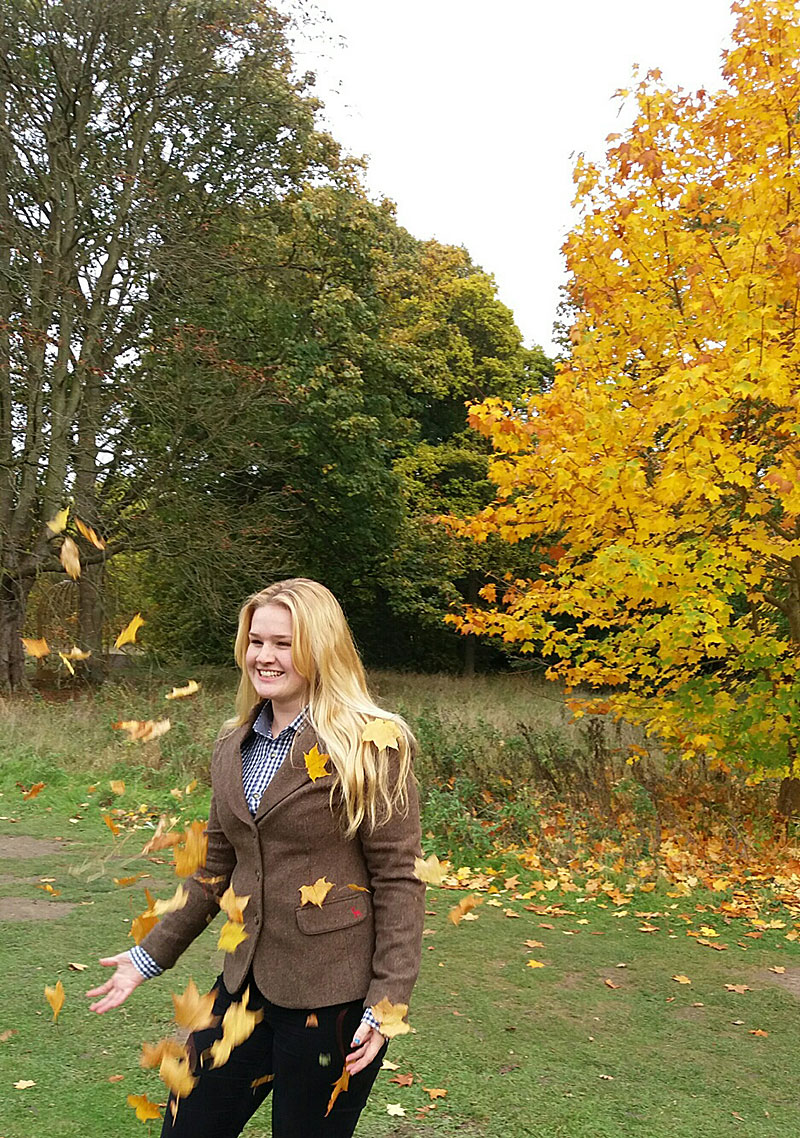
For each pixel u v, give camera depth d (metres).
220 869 2.16
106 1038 3.71
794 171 6.39
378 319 19.09
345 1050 1.89
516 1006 4.32
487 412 6.49
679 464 5.87
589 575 6.40
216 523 16.14
